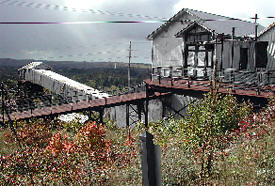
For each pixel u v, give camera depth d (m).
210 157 6.73
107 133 16.02
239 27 27.94
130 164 8.84
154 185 3.28
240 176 6.77
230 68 20.61
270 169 6.89
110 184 7.32
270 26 20.61
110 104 22.84
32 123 16.36
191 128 10.83
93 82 120.38
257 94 16.09
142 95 26.12
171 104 27.19
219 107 11.92
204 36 23.80
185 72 25.67
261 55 21.42
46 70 47.72
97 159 9.58
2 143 13.95
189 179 6.61
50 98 29.02
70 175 8.25
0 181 8.22
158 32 28.95
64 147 10.27
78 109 21.39
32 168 8.74
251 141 9.52
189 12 25.78
